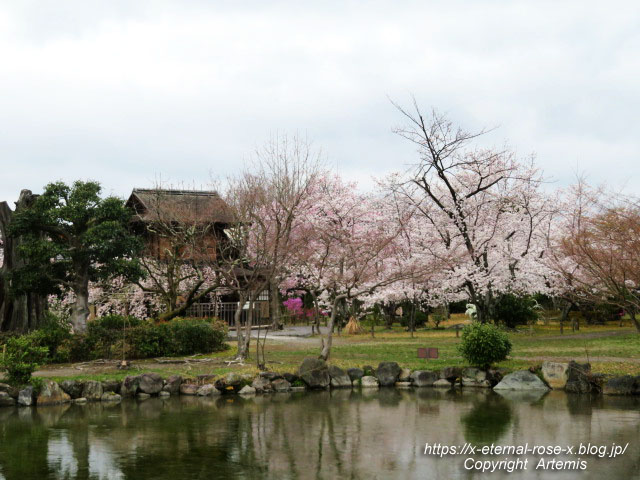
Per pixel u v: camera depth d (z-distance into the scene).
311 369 20.23
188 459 11.48
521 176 31.89
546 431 13.55
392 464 11.19
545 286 32.53
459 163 29.53
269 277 23.30
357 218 35.22
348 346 27.73
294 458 11.54
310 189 30.81
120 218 25.19
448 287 31.89
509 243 32.81
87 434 13.53
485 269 30.61
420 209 31.62
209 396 18.59
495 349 20.09
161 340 24.58
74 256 24.42
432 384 20.22
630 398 17.67
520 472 10.75
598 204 27.91
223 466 11.02
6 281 25.36
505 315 35.84
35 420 15.06
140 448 12.30
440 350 25.53
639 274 15.60
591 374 18.95
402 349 26.11
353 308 41.12
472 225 30.78
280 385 19.69
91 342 22.98
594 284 18.12
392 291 31.14
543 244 31.95
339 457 11.62
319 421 14.82
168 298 31.61
